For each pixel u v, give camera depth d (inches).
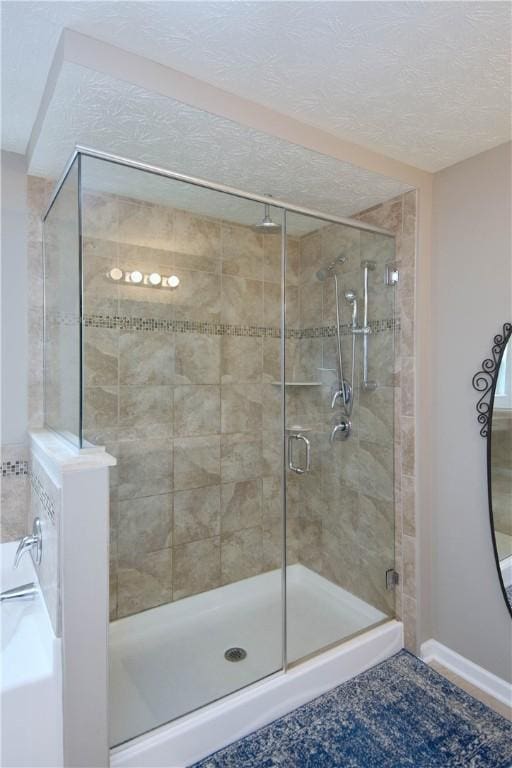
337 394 95.0
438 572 88.4
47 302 79.6
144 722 64.8
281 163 76.7
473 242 81.4
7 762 49.3
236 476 101.0
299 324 95.3
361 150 77.9
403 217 89.6
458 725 71.5
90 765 54.6
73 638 53.2
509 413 76.2
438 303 87.6
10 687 49.4
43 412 82.2
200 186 73.0
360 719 72.9
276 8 46.9
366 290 92.1
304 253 93.4
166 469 90.7
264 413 97.7
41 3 46.3
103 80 54.1
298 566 93.4
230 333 95.1
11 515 79.7
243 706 69.9
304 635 86.7
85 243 73.8
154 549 89.0
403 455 89.5
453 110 66.7
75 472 53.2
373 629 89.1
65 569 52.7
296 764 64.4
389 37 51.4
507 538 76.9
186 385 92.0
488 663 79.7
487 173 79.1
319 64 56.6
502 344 76.8
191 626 90.6
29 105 65.0
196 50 54.4
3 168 77.9
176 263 86.2
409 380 88.0
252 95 63.6
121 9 47.4
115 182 69.9
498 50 53.3
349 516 94.7
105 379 80.9
